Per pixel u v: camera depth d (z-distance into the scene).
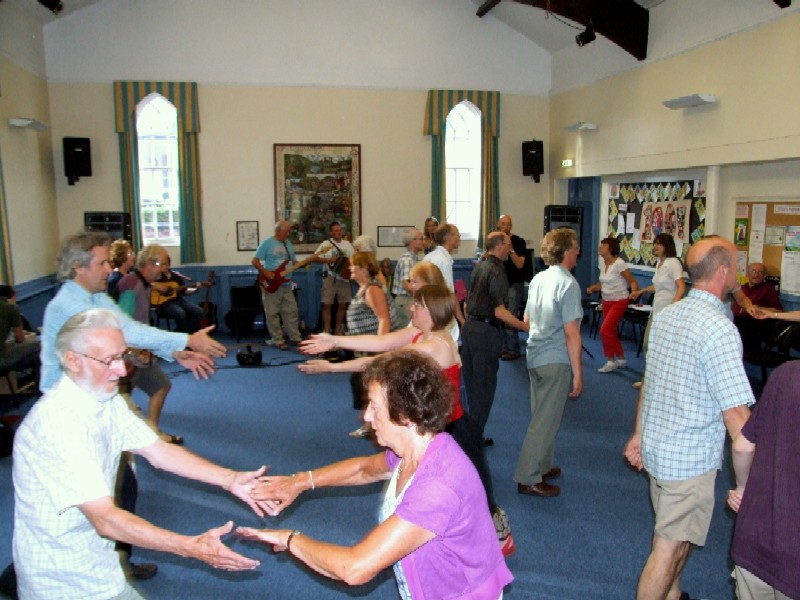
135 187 8.94
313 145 9.31
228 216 9.25
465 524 1.56
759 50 6.00
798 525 1.88
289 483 2.09
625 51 7.99
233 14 8.95
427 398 1.59
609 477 4.26
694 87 6.87
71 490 1.70
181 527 3.59
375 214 9.57
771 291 6.04
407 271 6.35
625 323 8.77
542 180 10.08
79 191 8.84
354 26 9.23
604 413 5.53
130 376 3.74
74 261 2.88
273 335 8.18
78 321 1.78
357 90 9.34
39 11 7.92
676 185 7.66
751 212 6.56
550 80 9.88
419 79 9.47
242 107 9.11
